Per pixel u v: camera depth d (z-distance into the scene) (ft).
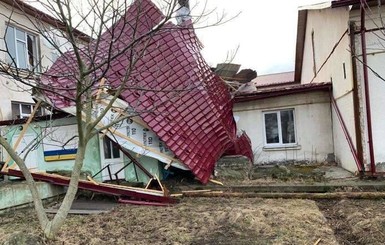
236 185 21.84
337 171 24.40
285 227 14.33
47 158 26.50
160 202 20.17
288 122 30.66
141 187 23.12
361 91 21.36
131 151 23.53
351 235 13.58
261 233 13.96
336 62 26.32
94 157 25.31
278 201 18.92
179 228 15.20
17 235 14.14
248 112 31.50
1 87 33.37
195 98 24.71
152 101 22.63
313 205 17.72
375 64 21.16
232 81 36.04
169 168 24.85
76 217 18.28
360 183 19.85
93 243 13.87
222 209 17.71
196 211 17.84
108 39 19.43
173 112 23.26
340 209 16.74
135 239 14.24
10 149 13.75
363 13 20.11
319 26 33.45
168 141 22.29
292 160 30.19
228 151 25.68
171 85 23.79
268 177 23.70
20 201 21.35
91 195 23.18
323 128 29.45
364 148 21.25
